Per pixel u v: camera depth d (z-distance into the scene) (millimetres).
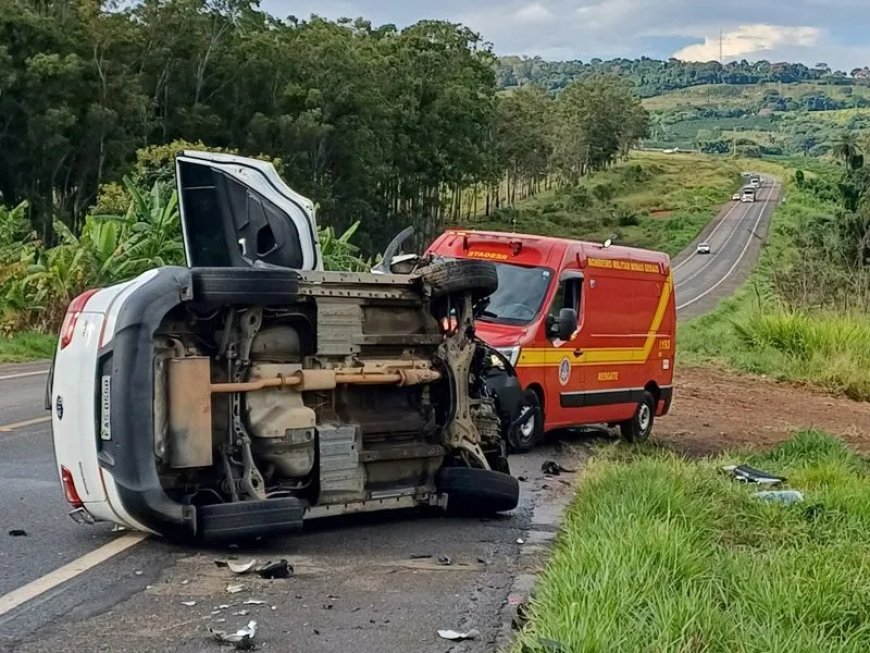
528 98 112500
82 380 7230
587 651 5000
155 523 7176
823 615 5867
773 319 28734
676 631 5258
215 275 7238
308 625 5984
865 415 20422
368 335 8180
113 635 5695
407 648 5668
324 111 67312
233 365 7477
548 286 13477
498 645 5766
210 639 5668
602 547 6570
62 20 56938
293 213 9336
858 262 34656
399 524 8703
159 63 63219
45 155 55469
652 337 15695
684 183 150125
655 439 15852
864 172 51688
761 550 7695
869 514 9023
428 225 86250
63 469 7477
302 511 7445
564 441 14688
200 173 9492
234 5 66000
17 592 6398
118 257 25328
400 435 8406
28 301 24797
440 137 81438
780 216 109750
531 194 126625
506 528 8750
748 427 17578
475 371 9172
